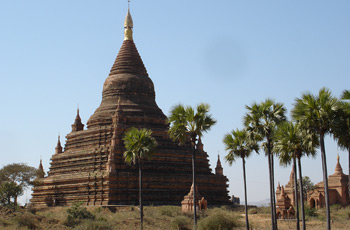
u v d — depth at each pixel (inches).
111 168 3811.5
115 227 2886.3
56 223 2910.9
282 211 3548.2
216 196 4151.1
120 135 4082.2
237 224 2920.8
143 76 4584.2
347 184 5000.0
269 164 2420.0
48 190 4084.6
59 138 4658.0
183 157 4202.8
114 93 4466.0
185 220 3034.0
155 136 4180.6
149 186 3868.1
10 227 2635.3
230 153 2731.3
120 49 4707.2
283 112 2437.3
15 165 4170.8
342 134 1918.1
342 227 3053.6
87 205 3784.5
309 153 2278.5
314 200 4990.2
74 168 4109.3
